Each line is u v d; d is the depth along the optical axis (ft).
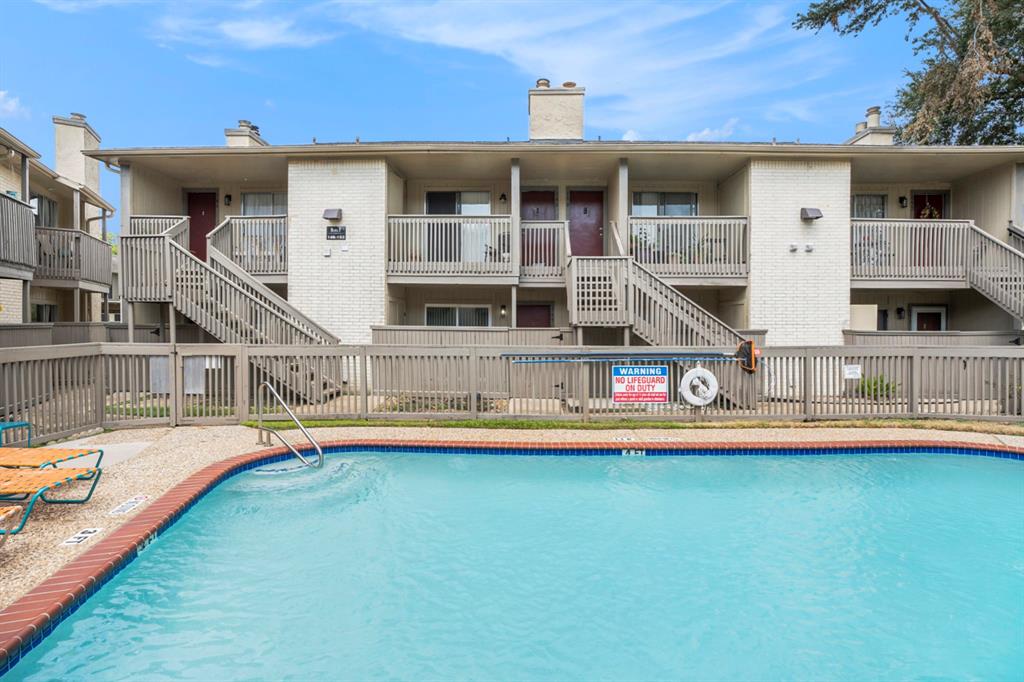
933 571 16.67
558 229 45.44
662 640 13.35
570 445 26.30
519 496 22.35
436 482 23.70
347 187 44.42
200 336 48.47
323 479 23.22
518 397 32.12
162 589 15.05
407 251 44.83
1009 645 13.20
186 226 41.75
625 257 39.34
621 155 43.55
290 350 31.24
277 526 19.12
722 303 50.16
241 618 13.76
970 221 44.24
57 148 69.05
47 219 63.21
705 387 31.42
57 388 25.85
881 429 29.96
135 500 17.81
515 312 44.91
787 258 44.32
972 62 59.62
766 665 12.44
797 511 21.06
